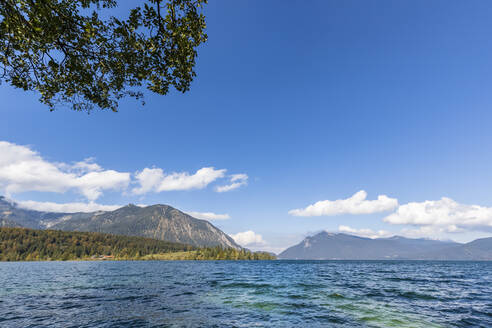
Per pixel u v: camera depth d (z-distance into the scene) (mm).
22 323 13984
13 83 9211
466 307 18172
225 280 38781
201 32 10211
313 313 15961
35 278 44594
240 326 13141
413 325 13305
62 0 8461
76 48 9273
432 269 83625
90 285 32531
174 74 10883
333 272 60938
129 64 10086
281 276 47156
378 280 39125
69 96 10438
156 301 20422
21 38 8664
